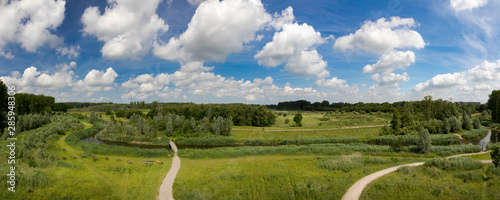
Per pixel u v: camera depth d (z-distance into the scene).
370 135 73.00
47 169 30.66
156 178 31.50
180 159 45.25
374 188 27.36
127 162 40.44
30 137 45.94
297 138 67.00
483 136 73.25
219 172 34.84
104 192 25.45
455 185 27.59
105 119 111.56
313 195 26.00
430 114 100.19
